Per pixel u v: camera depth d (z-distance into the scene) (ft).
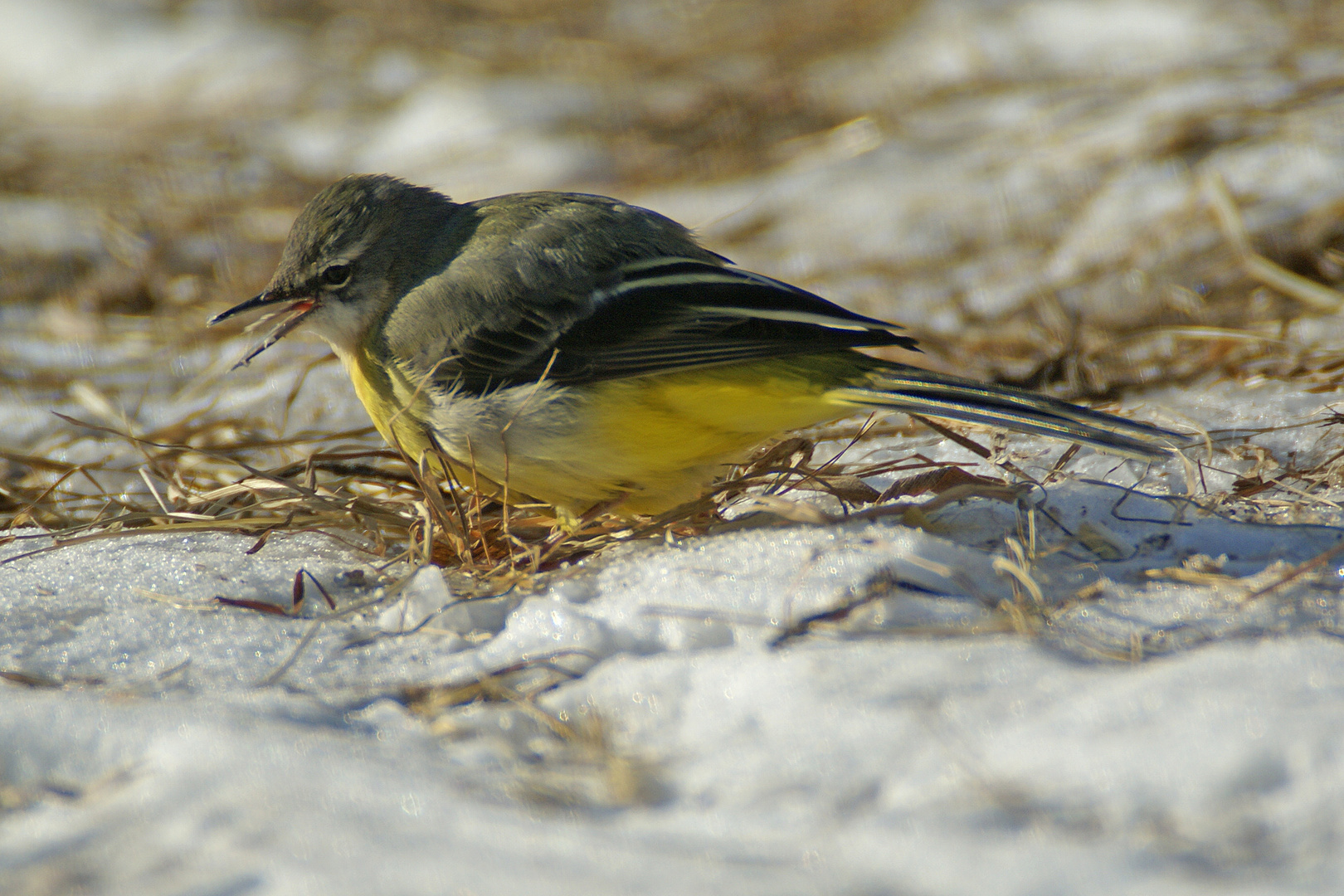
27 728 17.66
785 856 14.08
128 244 54.80
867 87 69.41
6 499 31.53
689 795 15.92
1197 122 53.57
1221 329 35.12
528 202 28.55
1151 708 16.21
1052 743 15.74
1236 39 63.77
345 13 88.28
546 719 18.39
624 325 25.76
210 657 21.45
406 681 20.47
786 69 73.61
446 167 64.18
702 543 24.04
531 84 75.25
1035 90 63.82
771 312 25.26
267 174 64.08
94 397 35.22
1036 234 48.73
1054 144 56.18
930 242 49.83
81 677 20.80
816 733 16.66
